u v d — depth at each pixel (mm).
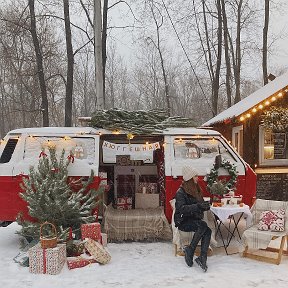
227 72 20516
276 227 5965
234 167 7062
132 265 5797
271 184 10734
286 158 10914
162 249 6625
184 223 5840
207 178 6977
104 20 16781
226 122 10758
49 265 5445
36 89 24812
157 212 7371
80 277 5320
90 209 6535
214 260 6027
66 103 16406
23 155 6977
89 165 6984
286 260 6008
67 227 6453
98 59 11992
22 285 5047
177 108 41500
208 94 36469
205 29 22484
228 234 6852
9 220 6816
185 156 7309
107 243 6949
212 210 6191
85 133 7215
